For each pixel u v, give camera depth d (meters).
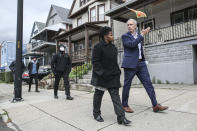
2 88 10.00
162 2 10.17
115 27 14.59
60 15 25.56
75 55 16.75
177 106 3.64
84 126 2.87
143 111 3.45
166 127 2.62
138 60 3.32
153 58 8.67
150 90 3.35
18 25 5.30
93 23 14.55
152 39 9.42
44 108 4.18
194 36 7.65
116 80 2.86
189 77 7.23
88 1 17.86
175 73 7.69
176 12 10.88
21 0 5.37
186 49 7.48
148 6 10.77
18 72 5.21
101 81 2.86
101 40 2.97
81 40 19.14
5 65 35.19
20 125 3.16
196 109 3.35
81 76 8.91
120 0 15.98
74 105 4.35
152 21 12.14
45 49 27.20
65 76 5.25
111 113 3.49
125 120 2.77
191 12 10.22
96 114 3.10
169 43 8.05
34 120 3.37
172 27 8.48
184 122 2.76
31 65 7.50
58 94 6.30
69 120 3.21
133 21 3.42
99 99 3.09
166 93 5.11
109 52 2.85
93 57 2.89
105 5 16.06
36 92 7.17
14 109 4.23
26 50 33.31
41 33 24.64
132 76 3.35
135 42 3.15
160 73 8.22
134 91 5.91
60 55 5.30
